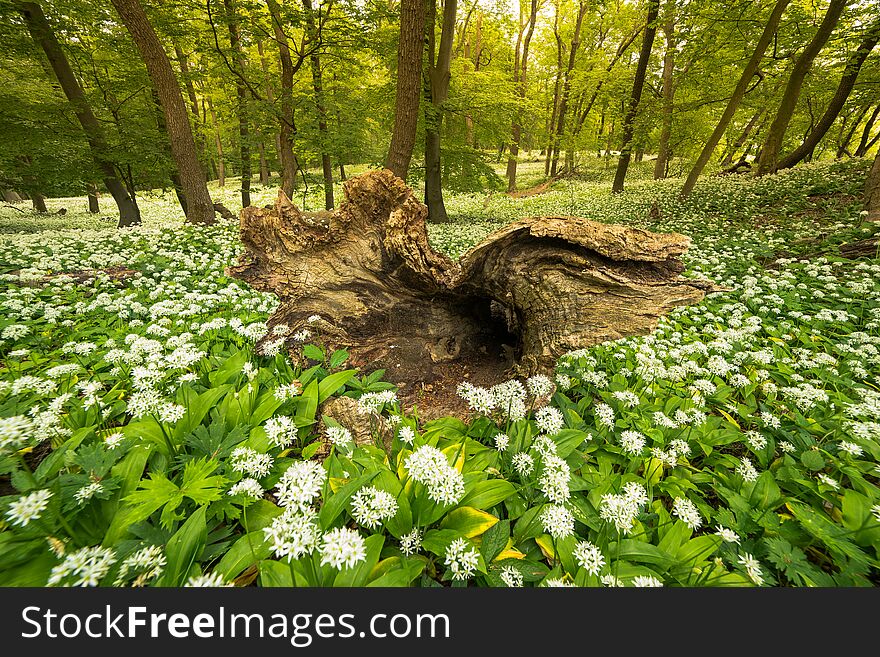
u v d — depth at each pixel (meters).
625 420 2.97
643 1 15.05
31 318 4.84
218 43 12.05
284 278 4.30
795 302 5.48
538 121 18.94
